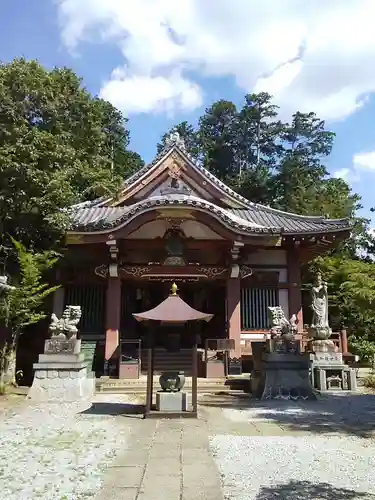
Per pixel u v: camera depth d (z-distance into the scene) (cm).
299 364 1423
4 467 654
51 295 2005
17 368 1922
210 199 2328
